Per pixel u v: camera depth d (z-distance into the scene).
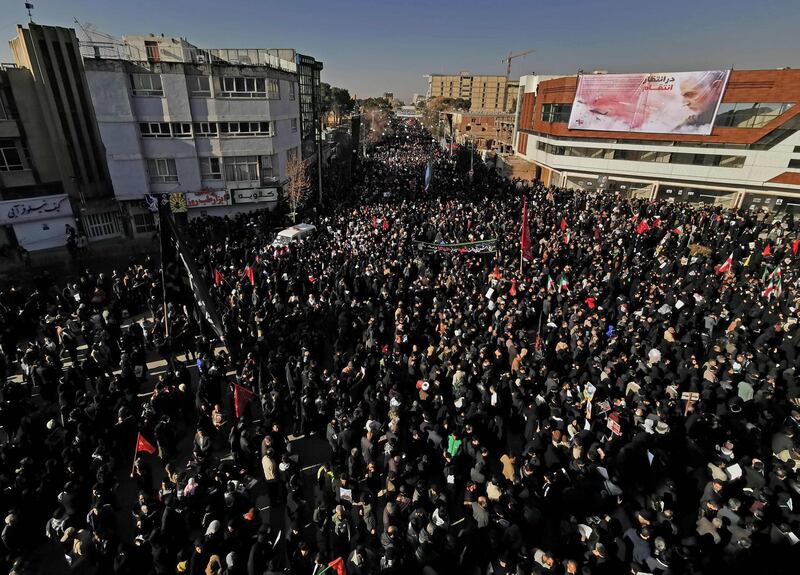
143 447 8.54
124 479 9.73
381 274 17.17
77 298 15.82
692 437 9.16
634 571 6.25
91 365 11.30
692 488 8.55
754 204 37.50
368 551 6.78
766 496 7.10
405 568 6.64
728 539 6.83
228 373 13.38
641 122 39.38
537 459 8.11
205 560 6.55
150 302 15.05
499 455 10.07
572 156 44.25
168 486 8.09
